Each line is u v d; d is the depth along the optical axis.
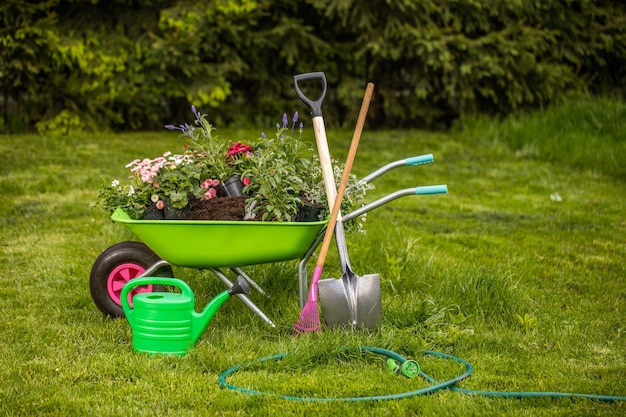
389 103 11.01
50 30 9.38
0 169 7.70
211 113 10.95
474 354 3.63
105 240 5.59
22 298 4.36
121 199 3.85
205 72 10.24
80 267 4.95
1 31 9.24
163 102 10.93
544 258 5.48
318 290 3.76
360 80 11.25
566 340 3.88
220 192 3.98
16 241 5.56
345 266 3.70
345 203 4.04
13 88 9.98
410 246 5.29
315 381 3.20
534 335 3.94
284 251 3.69
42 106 10.07
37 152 8.49
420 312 4.02
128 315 3.50
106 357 3.42
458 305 4.27
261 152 3.98
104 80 10.05
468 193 7.64
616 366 3.51
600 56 11.51
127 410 2.91
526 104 11.05
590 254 5.66
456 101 11.22
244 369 3.34
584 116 10.05
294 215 3.83
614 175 8.54
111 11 10.08
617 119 9.84
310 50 10.89
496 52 10.48
